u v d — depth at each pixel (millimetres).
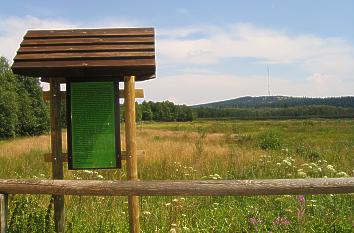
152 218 5672
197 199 6930
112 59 4453
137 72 4543
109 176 9508
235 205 6766
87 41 4672
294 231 5273
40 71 4477
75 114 4719
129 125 4727
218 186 3709
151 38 4746
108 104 4730
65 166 9820
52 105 4797
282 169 9758
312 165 8656
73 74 4625
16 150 20062
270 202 6410
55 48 4578
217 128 56469
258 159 12008
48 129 67938
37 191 3799
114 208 6254
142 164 11539
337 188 3691
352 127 53719
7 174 10414
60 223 4750
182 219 5770
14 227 4566
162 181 3770
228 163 11289
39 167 11977
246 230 5391
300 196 5438
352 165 11359
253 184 3711
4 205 3859
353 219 5539
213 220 5844
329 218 5648
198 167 10797
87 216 5805
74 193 3789
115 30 4840
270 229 5410
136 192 3742
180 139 28250
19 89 65250
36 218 4738
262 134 25359
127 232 5293
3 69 68500
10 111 57469
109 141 4727
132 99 4734
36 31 4844
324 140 26781
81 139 4723
